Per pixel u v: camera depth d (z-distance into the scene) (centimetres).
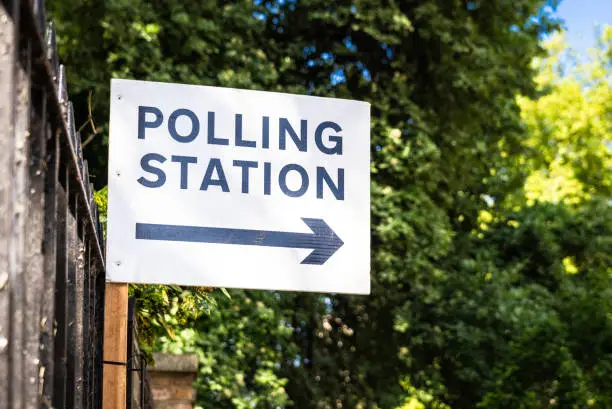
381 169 1638
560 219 2056
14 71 186
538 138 3031
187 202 392
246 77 1464
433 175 1631
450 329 1783
